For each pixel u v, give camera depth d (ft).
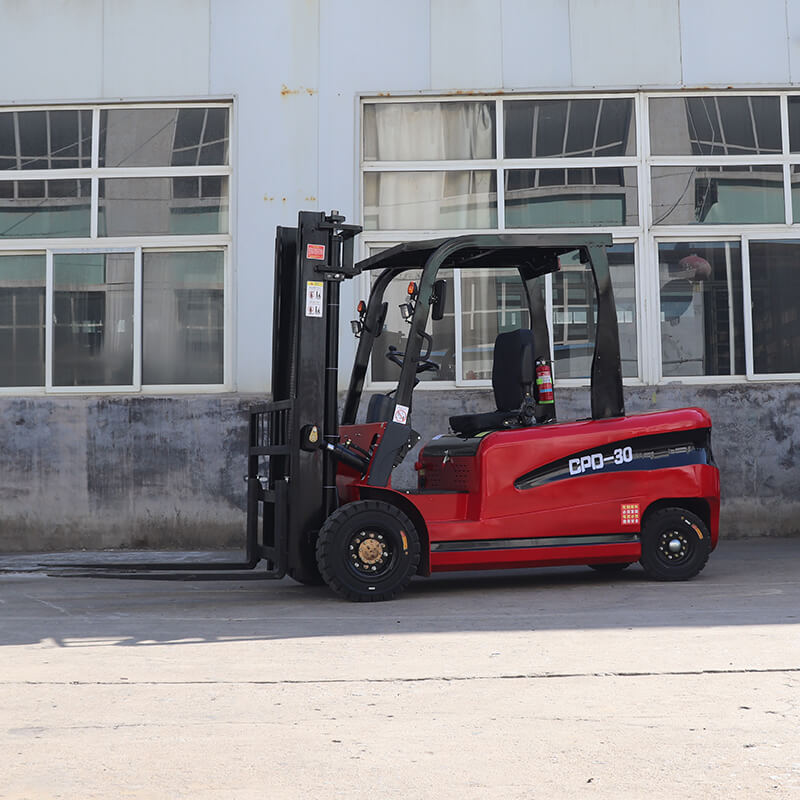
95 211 36.96
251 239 36.22
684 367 36.60
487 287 36.47
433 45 36.70
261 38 36.63
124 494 35.63
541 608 21.01
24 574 29.63
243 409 35.58
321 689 13.93
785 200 36.96
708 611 20.13
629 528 24.36
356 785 9.91
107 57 36.83
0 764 10.72
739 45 36.81
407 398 23.35
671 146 36.94
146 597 24.44
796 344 36.70
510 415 24.70
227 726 12.10
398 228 36.91
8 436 35.86
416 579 26.76
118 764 10.68
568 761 10.55
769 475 35.83
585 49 36.73
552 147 36.96
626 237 36.63
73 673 15.28
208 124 36.99
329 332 23.66
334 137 36.50
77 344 36.81
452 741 11.34
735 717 12.13
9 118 37.22
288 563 23.34
